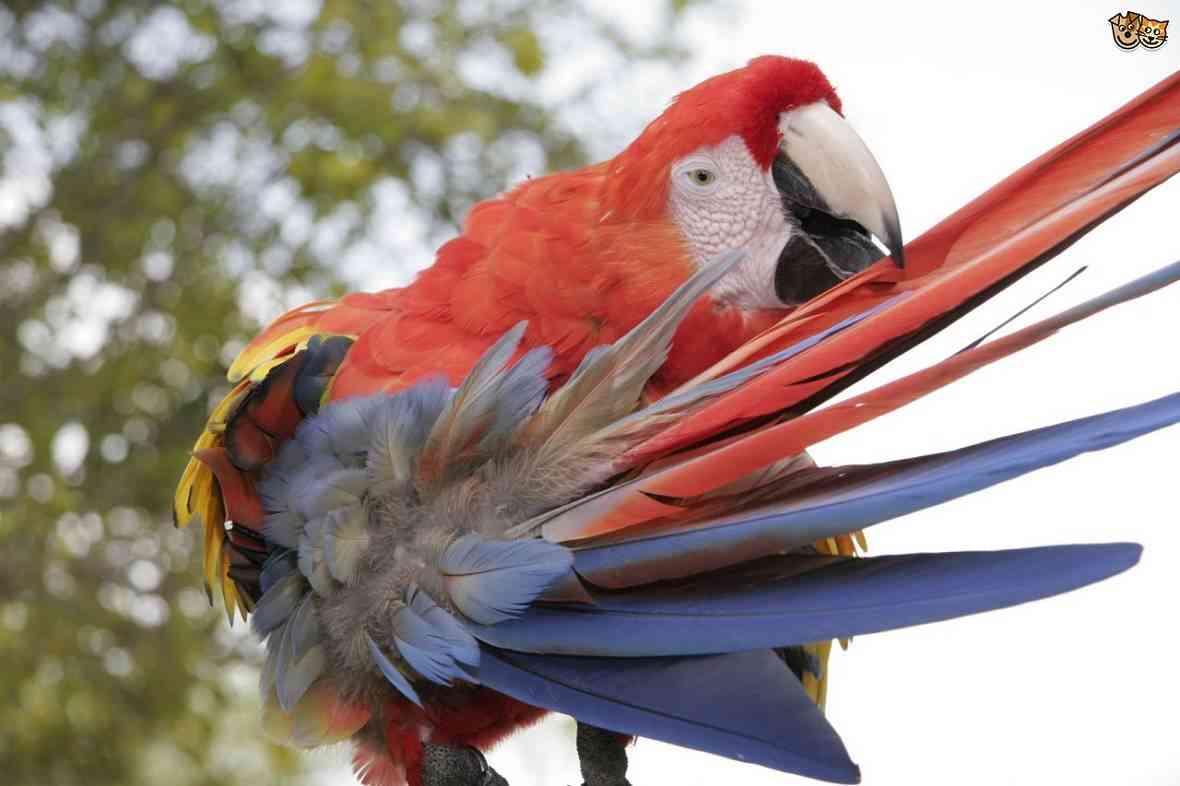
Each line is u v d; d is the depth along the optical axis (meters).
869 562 2.01
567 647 2.17
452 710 2.59
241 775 7.12
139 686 6.94
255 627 2.67
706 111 2.77
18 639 6.74
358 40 7.16
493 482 2.43
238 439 2.61
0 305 7.32
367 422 2.54
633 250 2.75
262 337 2.92
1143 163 2.27
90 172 7.36
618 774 2.66
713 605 2.08
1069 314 1.98
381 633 2.45
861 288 2.43
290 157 7.05
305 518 2.54
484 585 2.26
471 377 2.44
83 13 7.41
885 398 2.06
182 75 7.36
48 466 7.02
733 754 1.92
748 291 2.78
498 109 7.46
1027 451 1.92
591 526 2.25
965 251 2.41
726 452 2.14
